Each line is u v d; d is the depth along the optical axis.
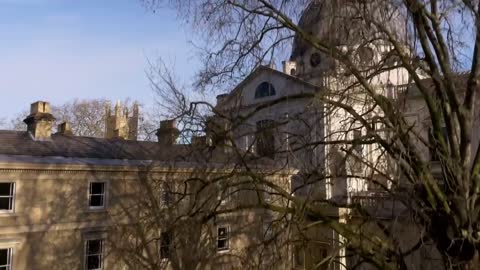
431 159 13.44
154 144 28.56
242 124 14.20
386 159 12.70
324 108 13.52
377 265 12.61
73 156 23.66
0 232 19.95
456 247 11.71
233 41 13.89
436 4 12.55
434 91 13.76
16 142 23.50
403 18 12.52
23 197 20.86
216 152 14.91
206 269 20.97
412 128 12.62
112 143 27.53
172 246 15.36
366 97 13.34
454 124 13.10
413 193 11.82
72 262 22.03
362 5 12.42
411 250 12.12
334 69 13.14
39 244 21.11
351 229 13.44
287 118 14.13
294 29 13.19
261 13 13.40
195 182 15.67
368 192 15.68
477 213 12.19
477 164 12.96
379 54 13.15
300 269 13.59
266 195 18.16
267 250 13.30
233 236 20.70
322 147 14.01
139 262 20.53
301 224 13.02
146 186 20.75
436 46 12.96
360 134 13.80
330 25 12.82
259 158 13.92
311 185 13.65
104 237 23.05
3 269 20.05
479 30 12.18
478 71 13.21
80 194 22.67
